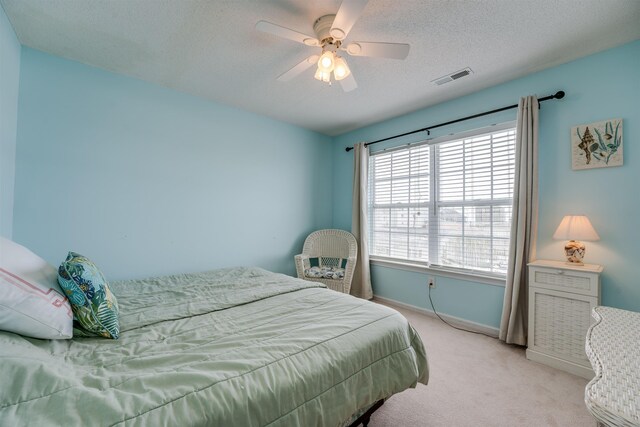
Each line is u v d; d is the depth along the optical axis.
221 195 3.07
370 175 3.80
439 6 1.63
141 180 2.54
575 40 1.94
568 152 2.20
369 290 3.60
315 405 0.95
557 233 2.05
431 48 2.04
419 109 3.20
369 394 1.15
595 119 2.09
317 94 2.83
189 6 1.65
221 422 0.76
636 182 1.93
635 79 1.94
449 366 2.03
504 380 1.85
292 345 1.09
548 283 2.05
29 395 0.70
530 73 2.39
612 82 2.03
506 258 2.56
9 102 1.82
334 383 1.04
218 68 2.34
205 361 0.98
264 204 3.45
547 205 2.29
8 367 0.73
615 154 2.00
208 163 2.97
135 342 1.14
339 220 4.16
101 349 1.07
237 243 3.20
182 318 1.43
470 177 2.81
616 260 2.00
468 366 2.03
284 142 3.65
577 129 2.16
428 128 3.07
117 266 2.41
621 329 1.18
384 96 2.85
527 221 2.29
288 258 3.69
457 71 2.35
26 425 0.63
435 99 2.92
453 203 2.94
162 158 2.66
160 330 1.27
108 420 0.67
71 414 0.67
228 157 3.12
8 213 1.88
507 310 2.38
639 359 0.93
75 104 2.22
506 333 2.38
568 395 1.69
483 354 2.21
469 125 2.79
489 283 2.64
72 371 0.87
